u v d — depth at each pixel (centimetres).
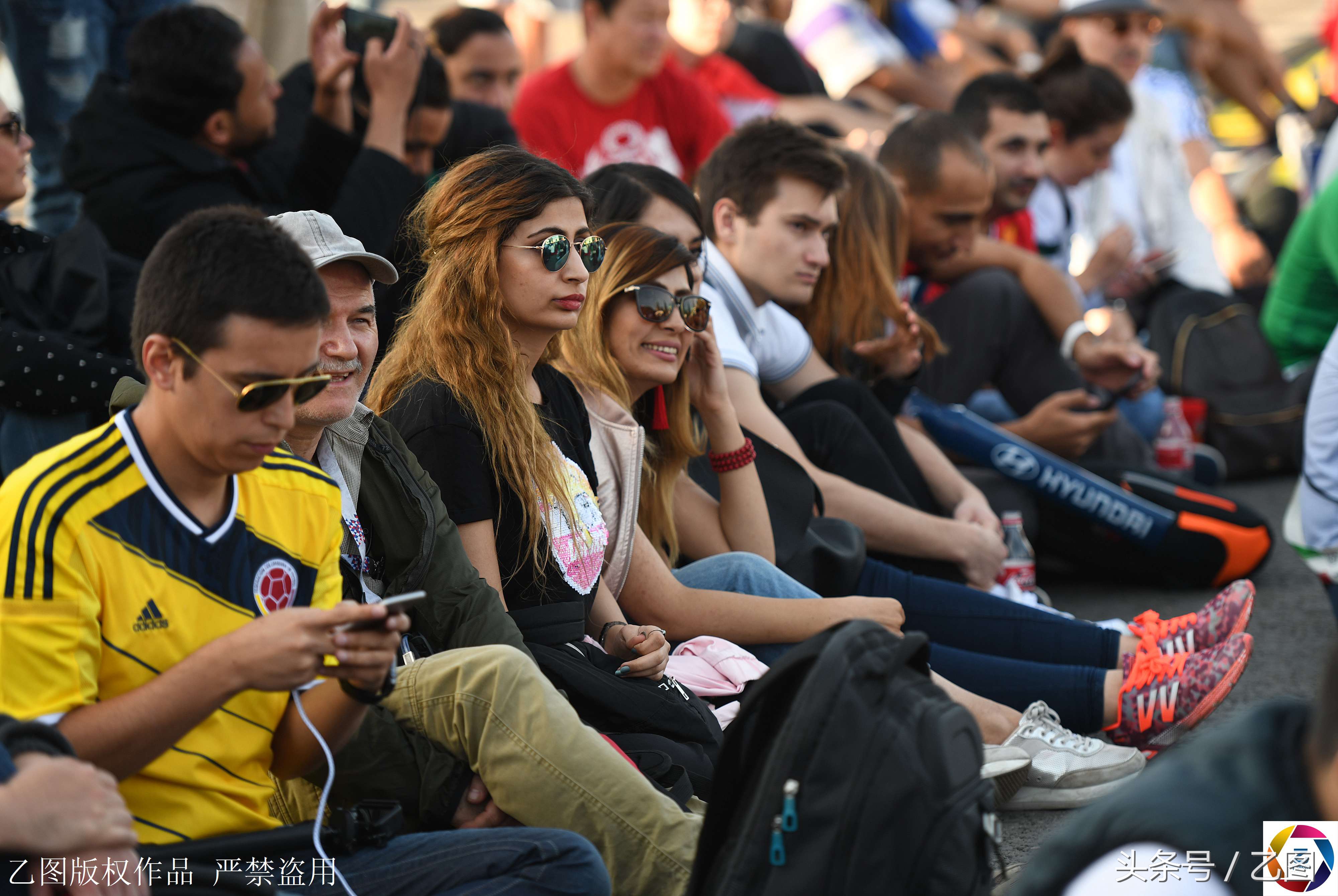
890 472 1562
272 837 720
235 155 1631
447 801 845
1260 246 2900
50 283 1335
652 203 1370
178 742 718
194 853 696
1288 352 2392
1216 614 1355
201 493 725
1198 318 2448
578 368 1212
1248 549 1828
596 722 999
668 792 922
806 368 1638
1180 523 1817
